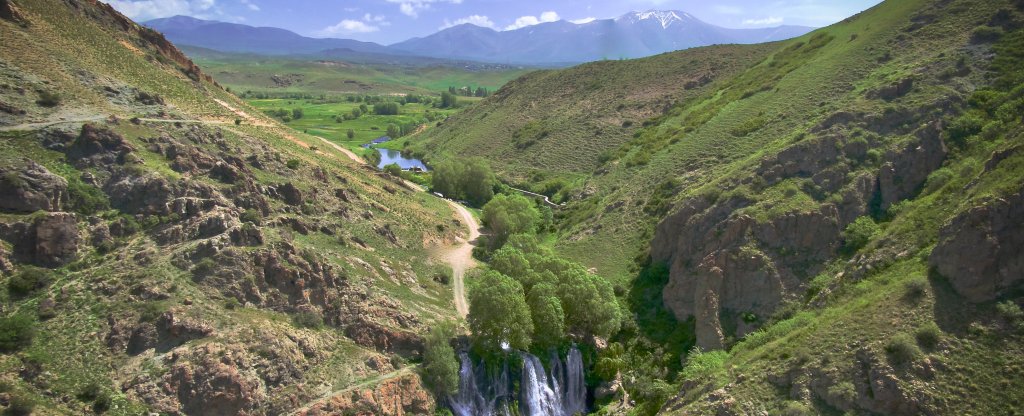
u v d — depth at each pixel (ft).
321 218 309.83
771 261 268.82
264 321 225.76
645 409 240.73
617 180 443.32
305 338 229.04
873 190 281.95
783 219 276.00
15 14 344.69
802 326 223.92
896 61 366.43
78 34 384.06
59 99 293.84
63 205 232.12
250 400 202.28
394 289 282.97
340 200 343.46
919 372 175.42
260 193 289.33
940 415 166.81
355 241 307.78
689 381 226.17
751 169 314.14
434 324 265.75
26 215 219.82
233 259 236.22
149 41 466.29
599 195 435.94
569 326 288.71
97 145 256.73
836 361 189.47
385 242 331.77
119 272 221.66
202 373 199.62
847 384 181.27
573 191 486.79
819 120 332.60
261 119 465.06
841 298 228.02
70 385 187.83
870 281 224.94
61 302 208.03
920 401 169.99
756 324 257.34
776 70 481.05
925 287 197.67
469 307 278.05
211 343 207.21
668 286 292.81
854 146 297.94
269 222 271.28
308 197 319.06
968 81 309.01
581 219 409.08
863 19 478.59
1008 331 177.58
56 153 249.34
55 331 199.82
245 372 206.18
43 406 178.81
